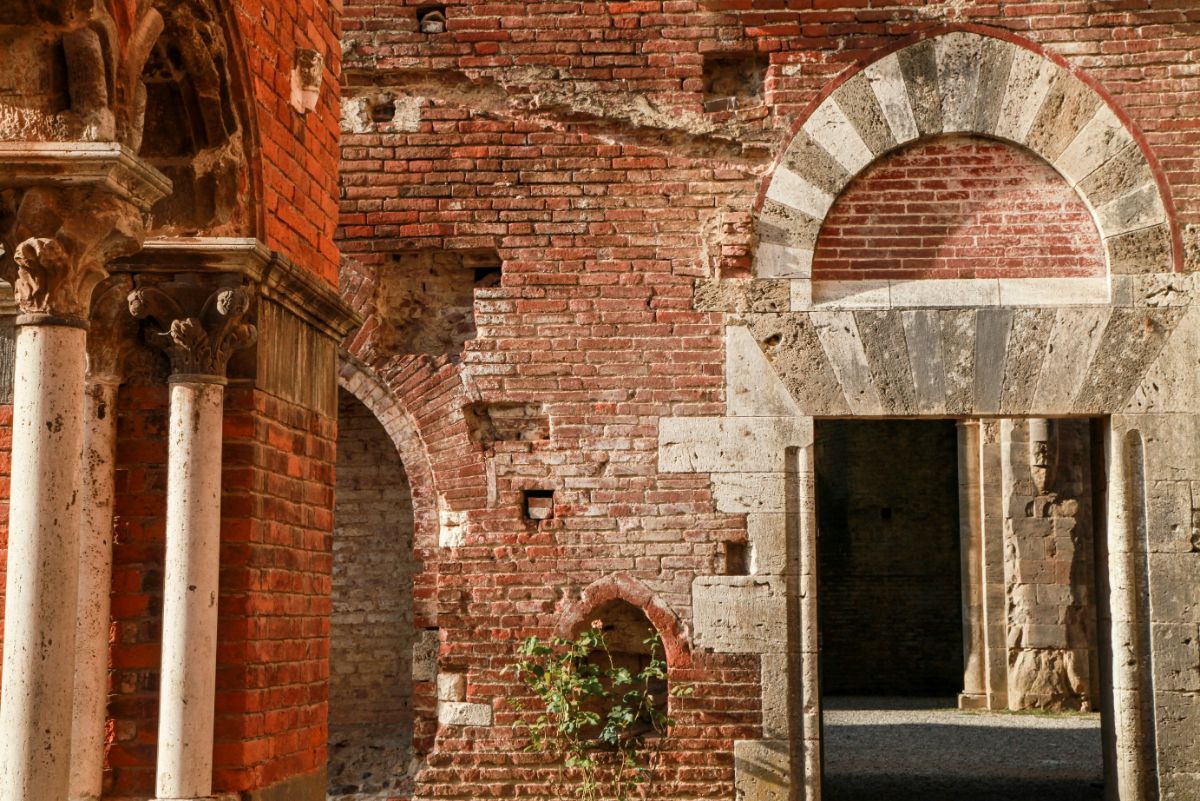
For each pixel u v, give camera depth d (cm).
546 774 889
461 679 901
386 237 931
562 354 916
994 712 1830
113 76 475
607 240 921
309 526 640
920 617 2391
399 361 933
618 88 928
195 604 545
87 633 552
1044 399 888
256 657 567
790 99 919
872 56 916
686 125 921
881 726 1706
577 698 888
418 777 891
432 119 938
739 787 875
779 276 909
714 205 919
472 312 946
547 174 929
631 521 900
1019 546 1847
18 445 457
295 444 625
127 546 569
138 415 576
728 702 883
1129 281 891
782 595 887
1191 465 878
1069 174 902
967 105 907
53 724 447
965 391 892
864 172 919
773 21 925
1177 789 856
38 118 462
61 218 460
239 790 551
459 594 905
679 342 910
